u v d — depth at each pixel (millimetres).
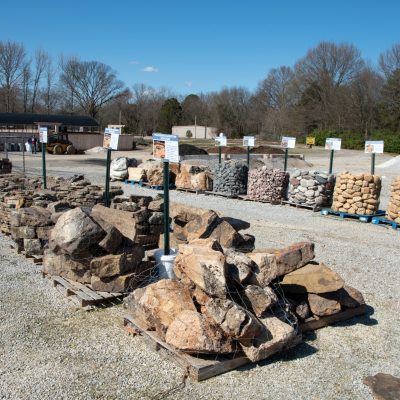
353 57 69250
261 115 72625
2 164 16797
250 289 5074
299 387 4645
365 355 5344
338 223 12789
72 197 10320
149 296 5320
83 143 45906
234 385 4613
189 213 7270
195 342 4664
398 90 58125
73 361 4965
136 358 5039
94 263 6355
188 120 76750
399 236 11430
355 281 7824
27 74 73062
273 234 11180
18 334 5512
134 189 18406
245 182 17047
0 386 4496
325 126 66500
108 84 76500
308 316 5871
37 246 8242
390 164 30578
